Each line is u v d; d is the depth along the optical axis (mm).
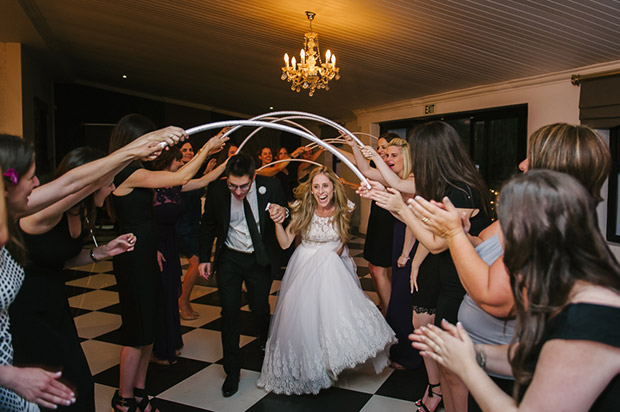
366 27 4812
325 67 4941
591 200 872
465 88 6223
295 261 2762
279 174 5625
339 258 2670
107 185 1705
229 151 4746
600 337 789
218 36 6281
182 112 12211
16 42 7078
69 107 10906
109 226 9883
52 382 1131
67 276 5527
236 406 2455
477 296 1208
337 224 2717
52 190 1306
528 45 4418
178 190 2980
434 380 2338
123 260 2186
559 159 1166
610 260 850
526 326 887
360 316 2537
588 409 806
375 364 2707
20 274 1376
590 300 828
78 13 6270
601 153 1143
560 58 4602
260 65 7355
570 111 5035
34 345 1543
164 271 2967
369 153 2354
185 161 4059
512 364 928
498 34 4293
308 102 9328
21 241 1277
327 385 2537
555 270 848
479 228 1845
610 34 3869
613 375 796
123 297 2211
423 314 2418
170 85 10344
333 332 2477
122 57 8414
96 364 3008
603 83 4535
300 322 2543
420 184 1910
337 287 2553
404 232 3016
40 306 1572
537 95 5375
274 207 2629
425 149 1878
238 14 5270
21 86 7141
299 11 4762
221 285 2699
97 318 3943
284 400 2520
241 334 3572
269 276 2830
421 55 5258
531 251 862
